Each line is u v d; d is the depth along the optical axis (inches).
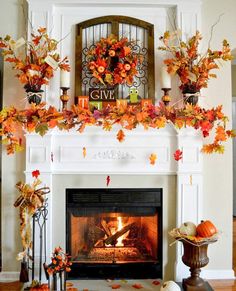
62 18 129.8
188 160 126.4
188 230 114.8
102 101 127.3
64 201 126.7
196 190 126.8
